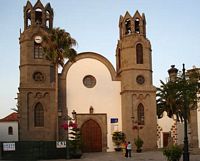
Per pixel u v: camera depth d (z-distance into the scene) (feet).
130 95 183.32
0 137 189.47
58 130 173.88
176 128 217.15
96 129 184.14
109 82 188.55
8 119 195.00
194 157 133.80
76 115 181.68
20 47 182.91
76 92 183.73
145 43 189.88
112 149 183.73
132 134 180.14
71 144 145.28
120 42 193.36
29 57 179.52
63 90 181.78
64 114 179.93
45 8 186.39
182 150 117.29
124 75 186.91
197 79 112.57
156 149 181.78
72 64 185.16
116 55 204.23
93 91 185.88
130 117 181.27
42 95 177.17
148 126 183.01
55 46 156.87
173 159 104.58
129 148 145.07
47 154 143.95
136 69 186.50
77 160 134.92
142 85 185.98
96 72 187.52
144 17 193.77
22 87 175.63
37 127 174.40
